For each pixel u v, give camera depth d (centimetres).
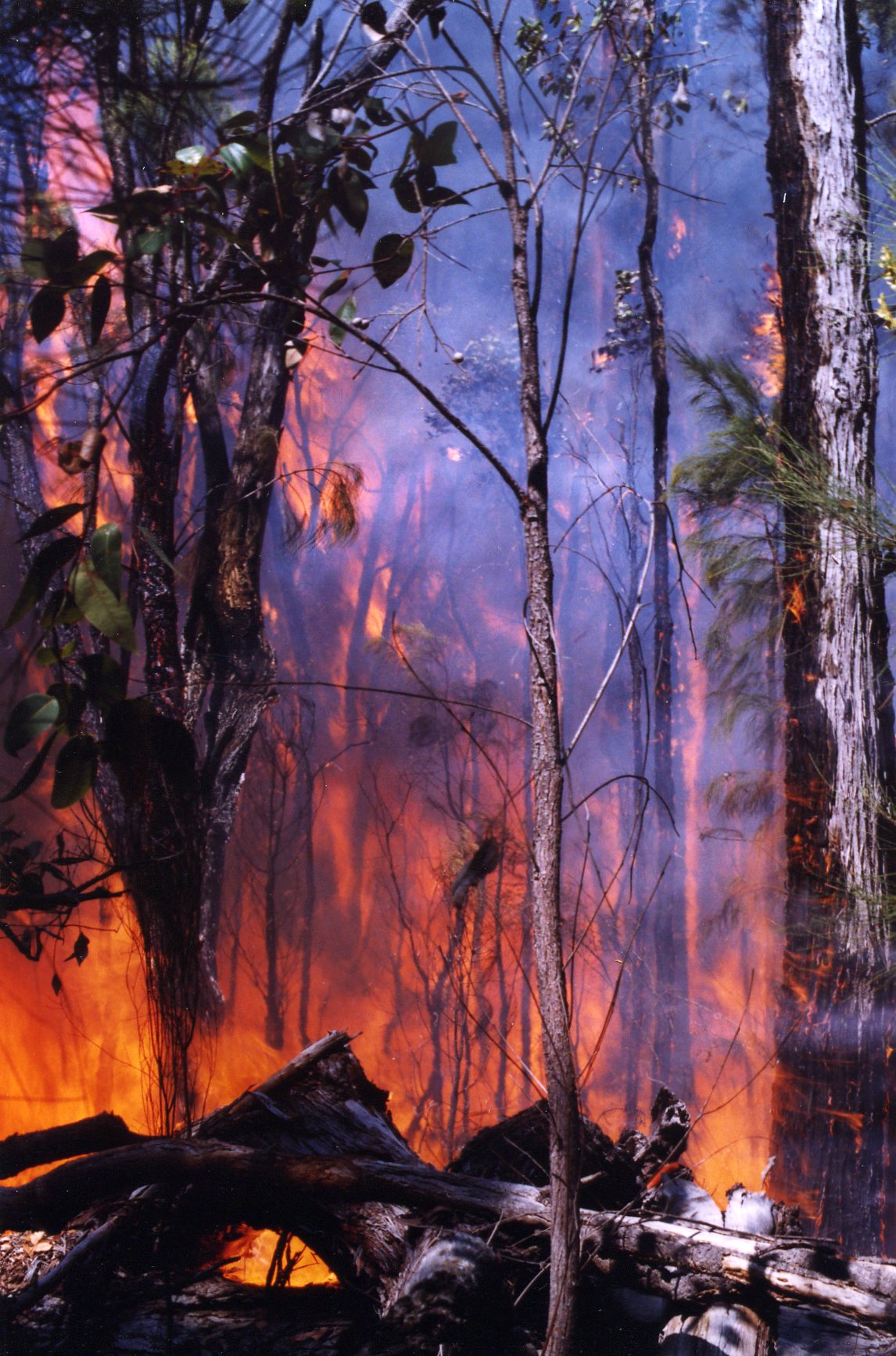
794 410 515
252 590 570
